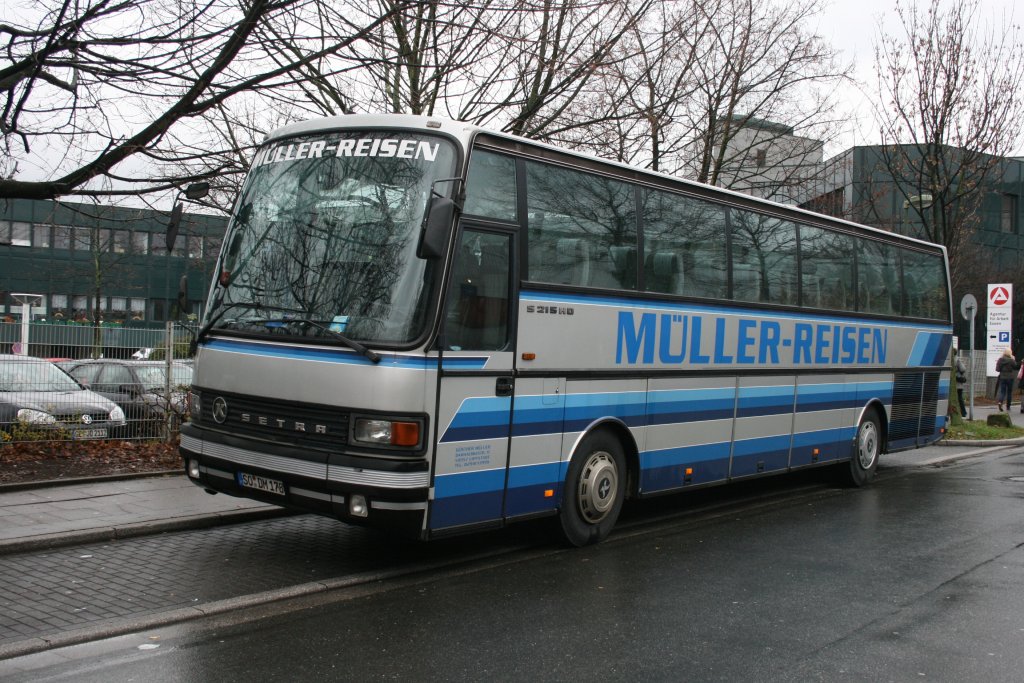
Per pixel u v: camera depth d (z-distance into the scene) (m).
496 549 8.12
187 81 9.40
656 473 8.92
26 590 6.35
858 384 12.45
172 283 41.34
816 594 6.83
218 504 9.12
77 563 7.12
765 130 22.53
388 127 7.09
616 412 8.37
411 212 6.68
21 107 8.72
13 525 7.93
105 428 12.08
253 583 6.68
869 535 9.15
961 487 12.83
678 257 9.18
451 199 6.43
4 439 11.31
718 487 12.57
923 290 14.20
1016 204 40.62
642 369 8.62
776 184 21.66
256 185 7.54
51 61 8.70
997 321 22.52
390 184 6.84
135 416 12.40
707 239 9.62
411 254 6.54
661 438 8.94
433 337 6.47
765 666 5.21
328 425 6.46
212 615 5.97
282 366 6.72
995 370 22.66
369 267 6.64
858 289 12.41
